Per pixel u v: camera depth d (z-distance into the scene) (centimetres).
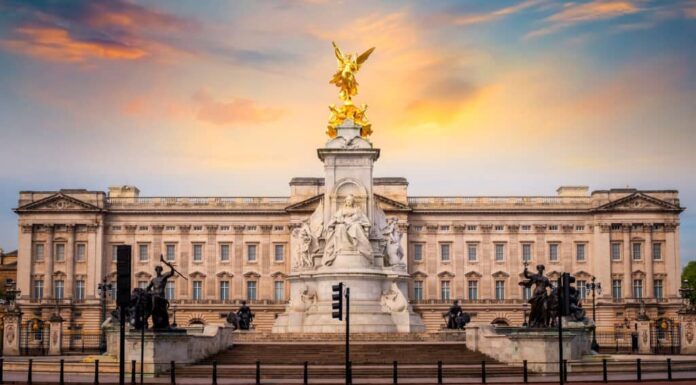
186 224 17625
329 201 9669
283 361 7212
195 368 6619
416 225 17575
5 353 11088
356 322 8944
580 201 17612
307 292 9375
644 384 5512
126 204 17662
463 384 5566
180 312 17312
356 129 9875
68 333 17038
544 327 6919
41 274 17400
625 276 17312
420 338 8369
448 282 17500
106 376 6475
